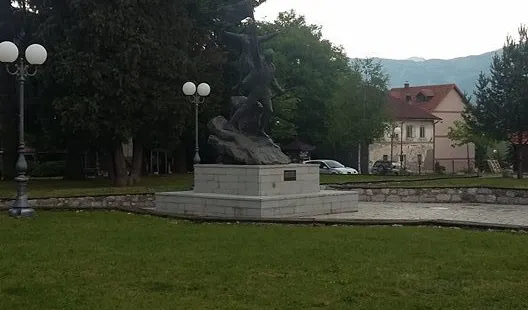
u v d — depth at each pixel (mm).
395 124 55688
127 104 29109
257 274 8758
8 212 17359
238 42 21188
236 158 19688
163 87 30266
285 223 14703
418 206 23219
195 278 8508
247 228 13852
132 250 10797
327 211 19484
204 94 26969
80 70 28391
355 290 7801
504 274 8734
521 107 43812
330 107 54375
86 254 10383
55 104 28766
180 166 46156
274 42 56719
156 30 30703
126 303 7199
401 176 37969
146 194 24016
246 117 20609
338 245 11227
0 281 8289
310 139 59375
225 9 21344
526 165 58031
